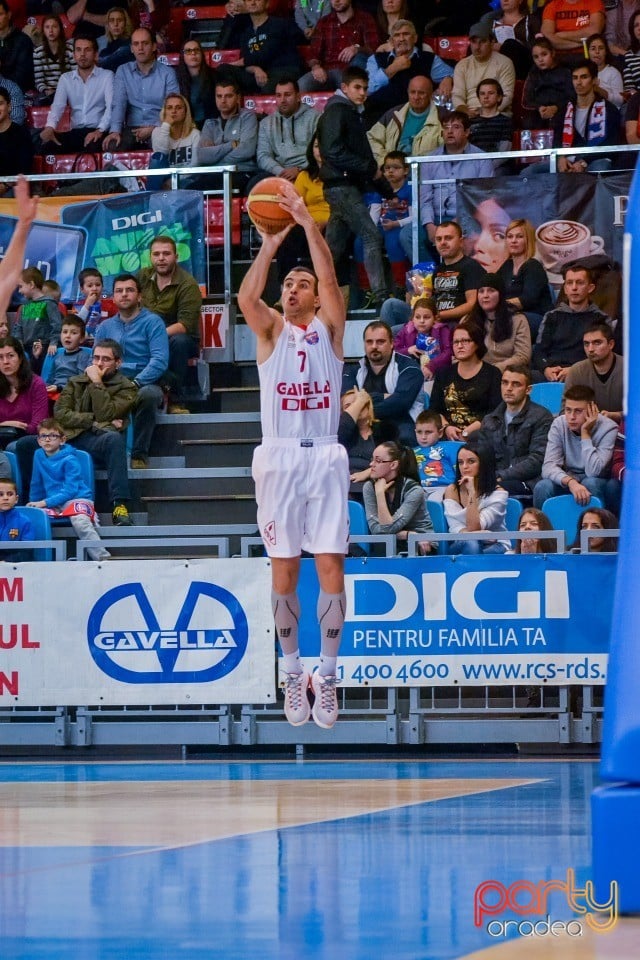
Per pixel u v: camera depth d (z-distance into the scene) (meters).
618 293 12.88
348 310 14.48
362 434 12.01
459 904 3.60
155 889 3.93
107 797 6.99
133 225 14.47
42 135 17.12
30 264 14.59
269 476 7.01
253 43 17.08
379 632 9.89
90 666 10.20
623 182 13.09
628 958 2.90
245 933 3.24
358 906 3.60
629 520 3.76
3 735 10.40
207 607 10.09
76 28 18.53
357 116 13.98
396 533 10.65
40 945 3.12
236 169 15.16
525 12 16.62
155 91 16.89
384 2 16.70
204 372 14.07
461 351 12.24
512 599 9.74
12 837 5.24
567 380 11.88
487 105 15.02
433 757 9.79
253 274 6.93
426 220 14.36
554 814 5.80
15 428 12.78
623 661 3.66
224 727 10.13
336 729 10.03
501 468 11.73
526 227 13.18
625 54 15.74
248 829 5.42
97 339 13.58
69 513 11.77
